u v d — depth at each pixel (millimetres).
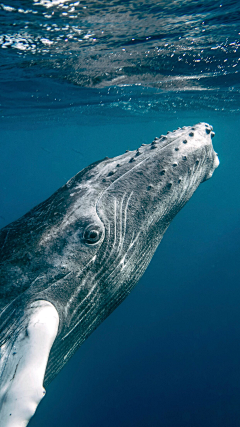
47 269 2469
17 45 7516
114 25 6527
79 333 2758
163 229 3297
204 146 3482
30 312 2260
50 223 2674
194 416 12133
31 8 5602
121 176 3035
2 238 2607
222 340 15758
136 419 12242
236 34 7445
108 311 2961
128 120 28016
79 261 2584
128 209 2904
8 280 2369
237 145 66312
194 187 3436
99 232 2664
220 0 5648
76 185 3041
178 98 16047
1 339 2207
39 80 11258
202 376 13914
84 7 5652
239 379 13484
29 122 25828
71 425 12391
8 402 1660
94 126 32656
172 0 5582
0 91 13180
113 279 2826
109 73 10492
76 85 12031
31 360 1889
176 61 9430
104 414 12648
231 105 19344
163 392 13336
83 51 8117
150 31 7012
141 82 11812
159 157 3178
